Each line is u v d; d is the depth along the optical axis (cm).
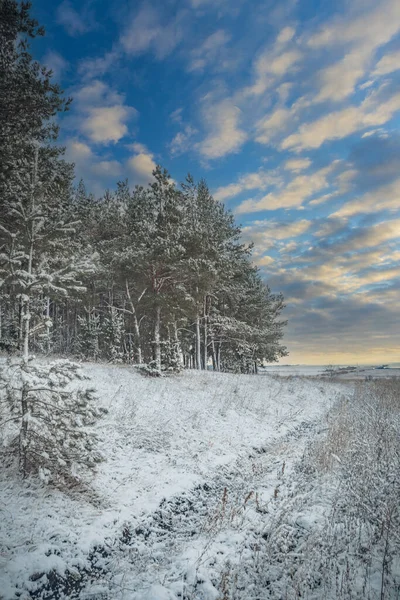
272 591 389
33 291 679
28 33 1350
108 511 567
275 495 622
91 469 615
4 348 1220
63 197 1608
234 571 424
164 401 1336
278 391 2072
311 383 2873
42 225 730
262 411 1495
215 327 3422
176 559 459
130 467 747
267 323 3881
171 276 2292
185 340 3309
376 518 493
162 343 2198
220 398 1521
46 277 672
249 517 578
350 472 685
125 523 543
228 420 1266
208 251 2325
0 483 554
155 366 1978
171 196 2334
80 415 618
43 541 458
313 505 611
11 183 928
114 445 836
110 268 2350
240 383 2145
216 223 3020
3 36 1361
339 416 1325
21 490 549
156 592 378
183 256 2270
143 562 455
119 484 667
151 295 2250
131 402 1186
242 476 795
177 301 2328
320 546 456
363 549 462
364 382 3453
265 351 3894
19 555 421
